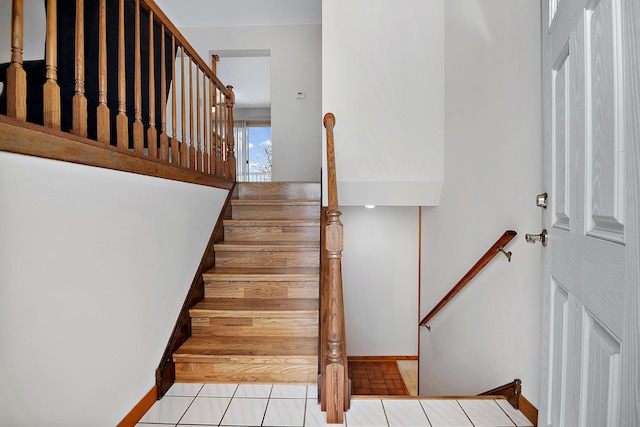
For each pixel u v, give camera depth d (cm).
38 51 276
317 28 475
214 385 197
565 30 101
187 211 228
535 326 162
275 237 302
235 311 224
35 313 106
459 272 258
